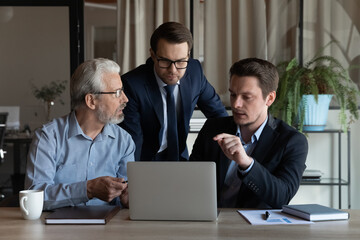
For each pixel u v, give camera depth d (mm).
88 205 2004
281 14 3986
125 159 2225
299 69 3645
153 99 2654
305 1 3971
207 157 2285
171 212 1720
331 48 3965
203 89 2873
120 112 2062
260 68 2037
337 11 3971
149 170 1722
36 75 4469
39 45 4430
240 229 1594
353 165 3965
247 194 2107
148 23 4066
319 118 3654
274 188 1895
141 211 1734
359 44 3959
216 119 2369
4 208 1973
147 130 2732
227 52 4023
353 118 3938
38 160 2000
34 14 4402
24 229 1625
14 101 4516
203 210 1702
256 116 2076
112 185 1841
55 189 1899
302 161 2092
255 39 4000
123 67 4094
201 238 1491
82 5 4293
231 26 4012
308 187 3982
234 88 2062
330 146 3965
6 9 4418
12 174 4582
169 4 4039
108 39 4250
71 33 4336
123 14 4094
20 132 4543
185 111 2725
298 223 1654
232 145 1835
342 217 1707
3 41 4457
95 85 1998
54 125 2080
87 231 1590
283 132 2152
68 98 4477
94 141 2113
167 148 2750
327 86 3648
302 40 3975
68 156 2074
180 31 2371
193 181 1700
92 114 2051
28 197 1755
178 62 2398
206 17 4012
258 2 3980
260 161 2123
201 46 4051
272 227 1609
